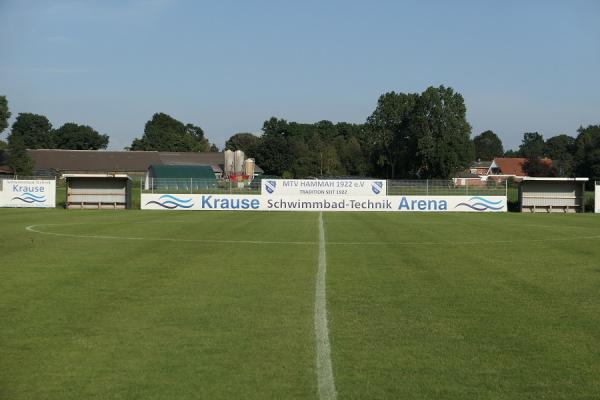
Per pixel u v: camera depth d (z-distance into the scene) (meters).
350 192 51.31
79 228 30.09
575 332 9.84
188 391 7.26
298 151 135.50
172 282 14.41
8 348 8.95
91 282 14.36
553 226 32.97
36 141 178.50
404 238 25.53
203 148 187.50
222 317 10.84
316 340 9.35
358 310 11.43
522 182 51.34
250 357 8.52
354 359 8.42
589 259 18.78
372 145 120.00
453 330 9.96
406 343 9.20
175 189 52.94
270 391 7.25
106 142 182.50
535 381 7.57
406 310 11.44
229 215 42.56
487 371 7.93
